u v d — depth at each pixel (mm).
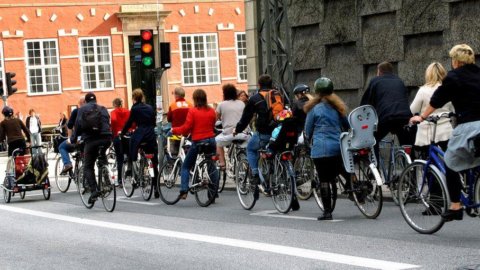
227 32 67812
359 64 30344
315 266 13359
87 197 24594
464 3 25922
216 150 25453
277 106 21172
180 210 22844
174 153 29828
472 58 14883
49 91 62938
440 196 15391
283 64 32312
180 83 66562
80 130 23531
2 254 16609
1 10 61844
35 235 19203
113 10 64500
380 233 16391
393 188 20422
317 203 20609
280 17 32594
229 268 13695
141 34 30875
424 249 14273
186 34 66750
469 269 12375
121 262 14891
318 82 18703
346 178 19062
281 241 16078
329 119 18594
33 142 55781
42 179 27812
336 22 31078
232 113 25422
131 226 19781
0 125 30469
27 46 62500
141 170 26172
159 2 65812
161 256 15258
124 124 27578
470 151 14539
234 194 26188
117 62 64625
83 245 17188
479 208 14875
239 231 17844
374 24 29578
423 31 27344
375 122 18312
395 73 28828
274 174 20812
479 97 14594
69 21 63500
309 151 21734
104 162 23609
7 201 27922
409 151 19594
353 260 13617
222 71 67688
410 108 19781
